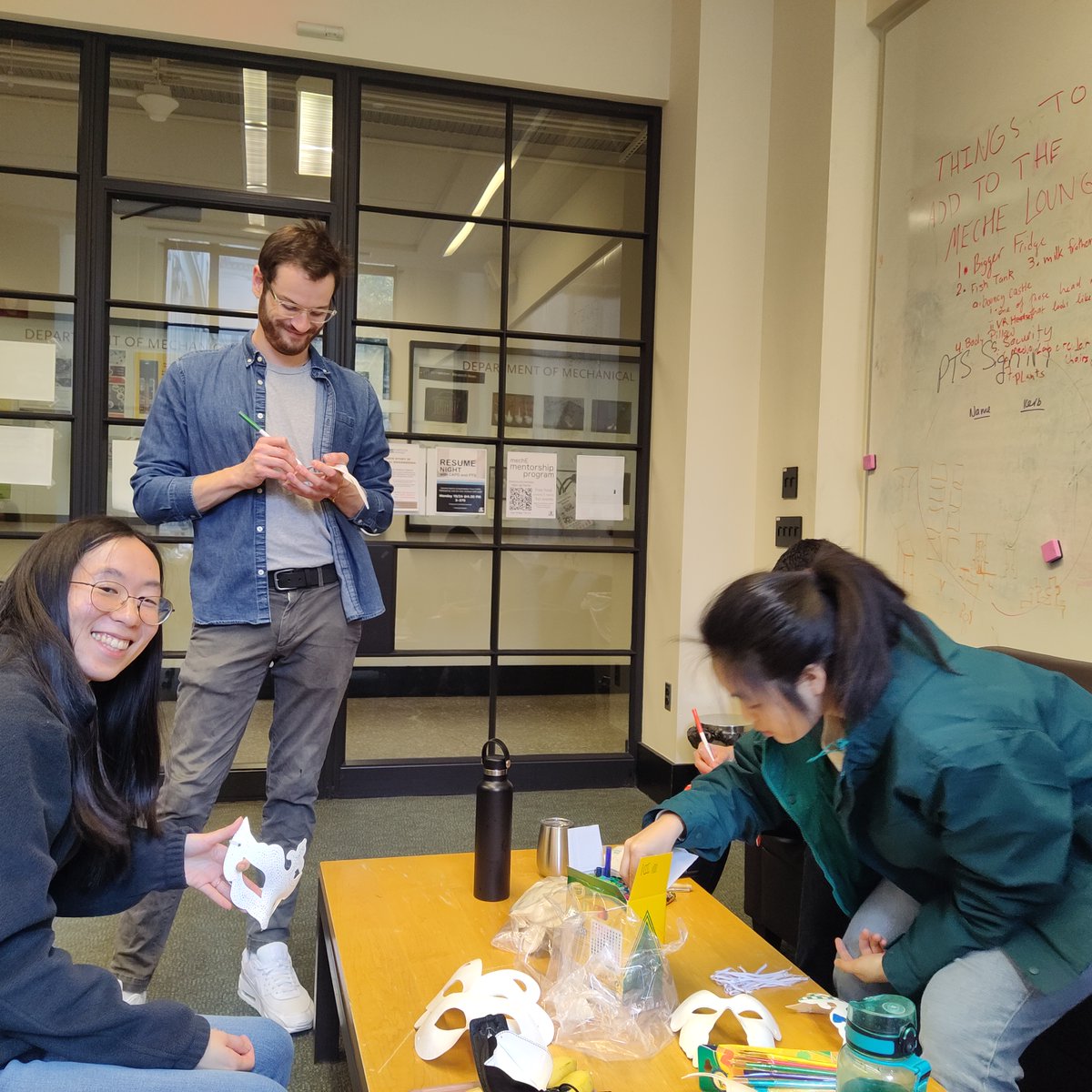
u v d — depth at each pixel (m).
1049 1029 1.51
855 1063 0.91
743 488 3.56
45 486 3.33
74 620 1.09
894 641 1.28
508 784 1.60
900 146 2.86
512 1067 0.98
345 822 3.25
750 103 3.50
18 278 3.27
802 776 1.59
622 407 3.85
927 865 1.41
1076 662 1.88
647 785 3.73
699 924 1.55
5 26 3.17
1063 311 2.18
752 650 1.19
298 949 2.27
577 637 3.83
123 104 3.30
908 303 2.79
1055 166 2.21
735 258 3.51
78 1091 0.97
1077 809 1.28
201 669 1.97
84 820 1.09
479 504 3.70
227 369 2.04
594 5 3.61
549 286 3.73
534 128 3.69
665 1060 1.13
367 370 3.55
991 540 2.41
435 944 1.41
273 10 3.29
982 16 2.49
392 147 3.54
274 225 3.47
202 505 1.92
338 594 2.06
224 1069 1.10
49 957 0.97
